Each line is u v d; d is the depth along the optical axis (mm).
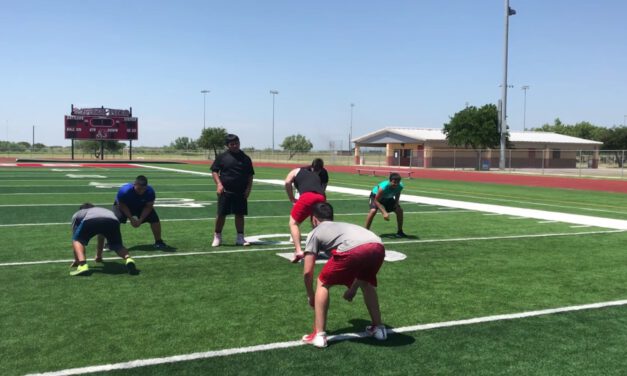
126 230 10625
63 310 5535
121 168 41812
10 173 31484
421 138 55969
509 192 22656
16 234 10008
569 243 9914
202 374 4066
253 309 5676
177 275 7074
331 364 4277
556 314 5676
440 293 6410
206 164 55156
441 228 11625
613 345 4797
